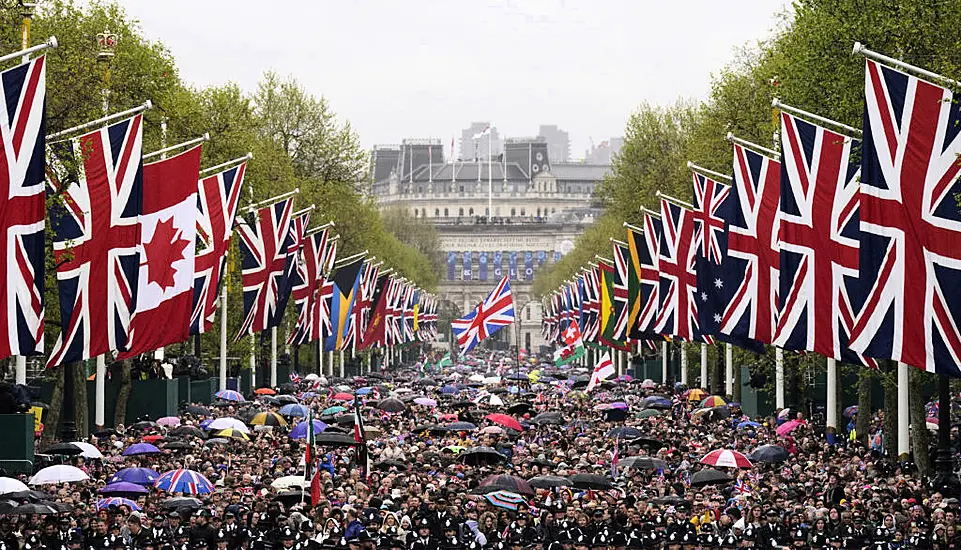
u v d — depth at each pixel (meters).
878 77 45.97
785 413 89.88
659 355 173.25
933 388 88.31
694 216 87.62
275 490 58.22
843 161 54.28
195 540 48.56
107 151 56.88
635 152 157.75
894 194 45.84
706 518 51.22
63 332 55.81
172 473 54.59
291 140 155.12
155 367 96.31
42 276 44.22
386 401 99.62
